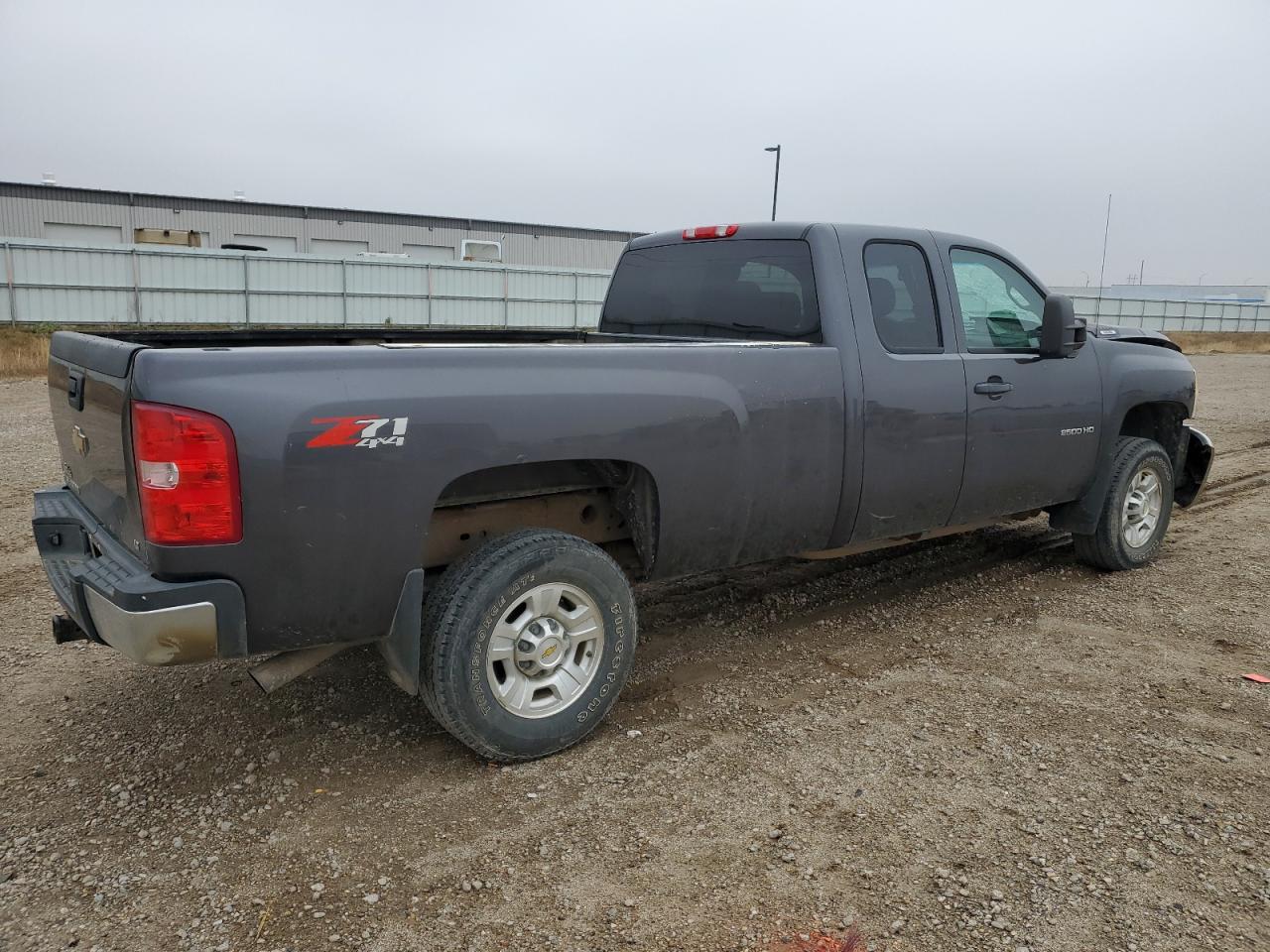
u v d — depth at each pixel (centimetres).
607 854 279
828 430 402
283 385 275
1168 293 10588
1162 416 611
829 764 333
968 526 490
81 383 321
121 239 4047
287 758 338
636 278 518
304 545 282
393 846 284
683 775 325
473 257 4016
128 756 340
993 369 468
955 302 461
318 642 296
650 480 356
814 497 404
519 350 319
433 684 313
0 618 475
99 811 303
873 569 571
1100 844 285
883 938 243
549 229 4953
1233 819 299
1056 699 388
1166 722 368
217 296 2812
